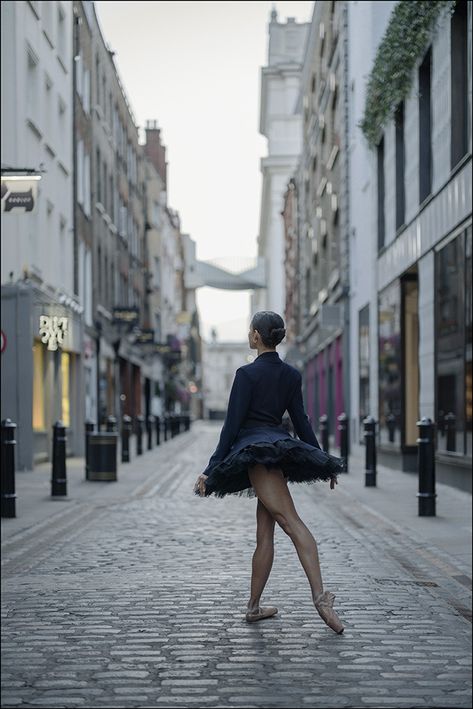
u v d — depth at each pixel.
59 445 16.86
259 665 5.84
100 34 40.81
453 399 17.47
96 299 38.00
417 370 23.06
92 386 36.38
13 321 24.20
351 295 33.12
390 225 24.45
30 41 25.94
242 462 6.32
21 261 24.52
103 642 6.44
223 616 7.17
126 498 16.86
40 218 27.05
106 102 42.97
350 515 14.01
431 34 19.08
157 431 39.97
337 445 37.75
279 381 6.61
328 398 42.88
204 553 10.34
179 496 17.28
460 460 16.89
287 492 6.57
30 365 24.19
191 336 116.12
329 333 40.69
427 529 12.29
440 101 18.44
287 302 75.31
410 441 23.00
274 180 96.44
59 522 13.33
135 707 5.05
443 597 7.96
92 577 8.90
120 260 47.53
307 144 52.12
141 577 8.87
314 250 47.94
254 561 6.93
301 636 6.55
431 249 19.28
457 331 17.17
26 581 8.72
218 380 187.88
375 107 21.94
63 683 5.50
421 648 6.25
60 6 30.70
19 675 5.68
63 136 31.67
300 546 6.51
